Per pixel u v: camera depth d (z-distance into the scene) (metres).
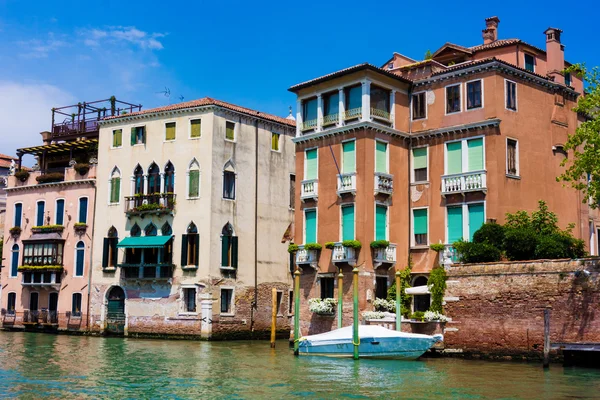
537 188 30.44
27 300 45.12
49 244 44.06
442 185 30.34
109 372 23.64
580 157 24.91
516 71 30.16
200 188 39.03
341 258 30.72
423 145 31.72
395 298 30.17
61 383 21.22
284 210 42.72
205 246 38.38
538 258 25.69
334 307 30.98
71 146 45.34
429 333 27.19
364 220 30.48
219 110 39.53
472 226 29.45
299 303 30.45
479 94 29.89
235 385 20.72
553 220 28.23
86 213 43.25
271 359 27.08
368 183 30.69
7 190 47.38
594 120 24.92
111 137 42.75
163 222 39.91
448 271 27.14
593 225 33.31
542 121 31.22
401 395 18.80
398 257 31.25
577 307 23.58
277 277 41.69
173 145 40.25
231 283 39.06
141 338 39.25
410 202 31.88
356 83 31.50
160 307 39.31
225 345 34.56
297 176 33.72
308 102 34.03
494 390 19.33
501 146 29.19
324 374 22.66
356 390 19.62
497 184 28.83
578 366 23.52
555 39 32.59
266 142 42.09
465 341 26.25
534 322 24.58
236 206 39.88
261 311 40.47
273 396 18.88
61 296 43.47
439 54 35.31
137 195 40.69
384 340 25.84
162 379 21.97
